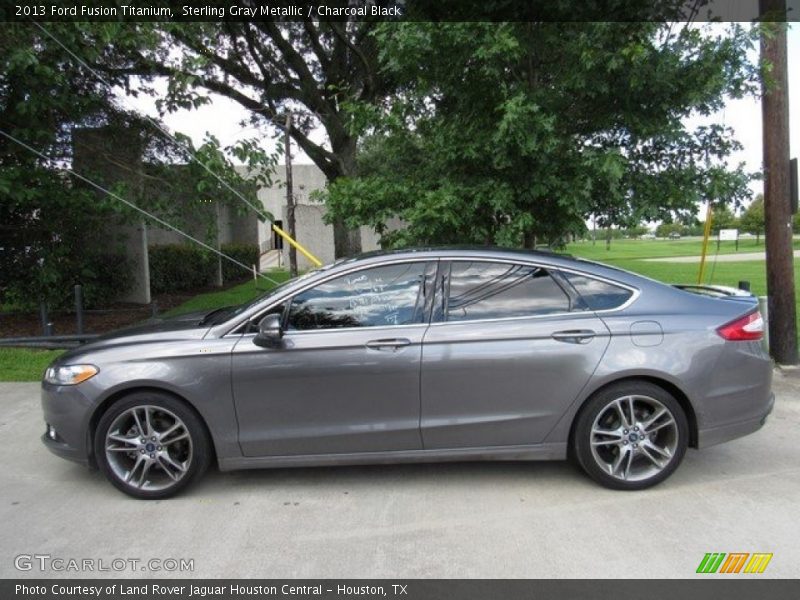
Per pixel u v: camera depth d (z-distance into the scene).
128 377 3.95
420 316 4.07
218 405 3.97
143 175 9.99
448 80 6.04
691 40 5.64
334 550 3.41
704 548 3.38
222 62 13.54
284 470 4.54
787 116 7.16
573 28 5.72
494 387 3.99
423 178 6.62
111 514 3.87
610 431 4.05
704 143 6.24
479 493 4.11
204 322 4.40
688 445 4.14
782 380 6.77
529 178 6.04
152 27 8.88
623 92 5.78
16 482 4.39
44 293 10.23
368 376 3.96
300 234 25.55
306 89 14.10
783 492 4.07
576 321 4.03
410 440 4.02
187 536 3.58
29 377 7.18
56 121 9.42
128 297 12.73
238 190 9.52
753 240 50.19
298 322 4.08
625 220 6.18
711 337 4.03
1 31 7.60
